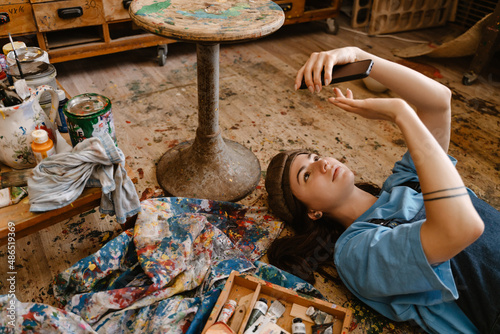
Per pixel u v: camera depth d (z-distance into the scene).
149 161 1.91
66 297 1.24
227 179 1.73
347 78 1.11
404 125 1.04
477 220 0.92
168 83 2.54
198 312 1.15
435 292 1.10
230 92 2.48
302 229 1.49
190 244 1.34
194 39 1.23
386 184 1.40
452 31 3.30
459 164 1.98
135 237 1.35
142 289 1.19
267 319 1.11
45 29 2.21
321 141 2.11
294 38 3.25
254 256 1.46
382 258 1.07
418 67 2.82
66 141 1.42
